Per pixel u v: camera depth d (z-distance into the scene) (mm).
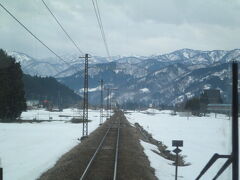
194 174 23688
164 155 34594
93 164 23250
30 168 22031
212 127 78500
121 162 24172
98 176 19078
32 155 28641
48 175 19031
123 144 36781
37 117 109938
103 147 34000
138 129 69125
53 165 23328
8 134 50812
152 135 58781
